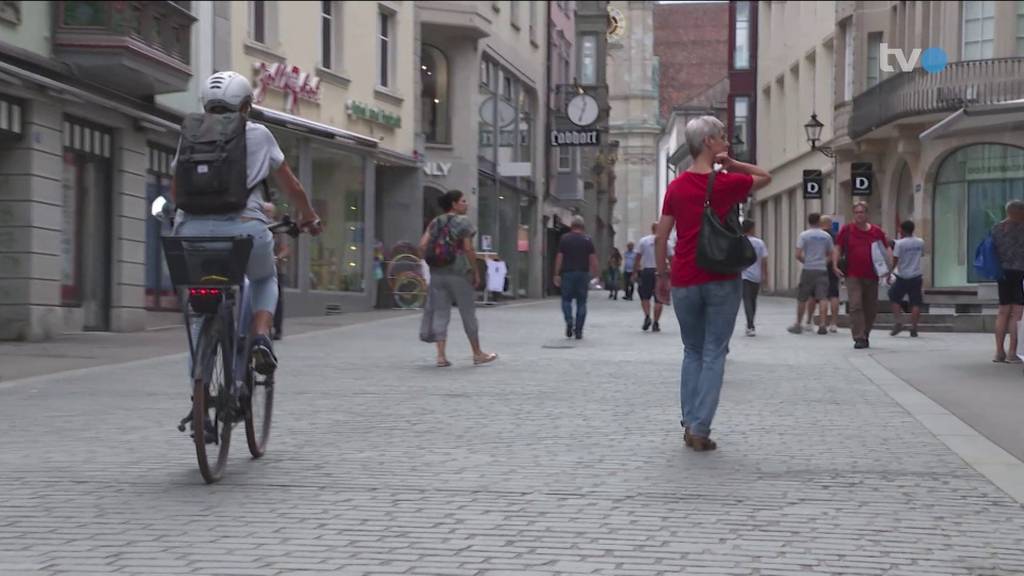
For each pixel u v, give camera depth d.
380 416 10.45
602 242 76.50
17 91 18.00
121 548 5.82
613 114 109.69
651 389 12.59
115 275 21.53
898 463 8.26
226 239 7.10
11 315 18.66
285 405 11.19
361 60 32.47
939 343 19.86
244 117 7.59
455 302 15.33
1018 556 5.82
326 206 30.50
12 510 6.66
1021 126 14.98
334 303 30.66
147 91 21.78
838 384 13.11
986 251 15.22
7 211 18.64
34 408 10.90
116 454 8.47
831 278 22.69
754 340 20.52
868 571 5.50
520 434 9.44
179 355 16.52
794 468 8.05
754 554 5.78
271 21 27.88
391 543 5.92
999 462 8.30
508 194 45.97
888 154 38.50
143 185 22.38
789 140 53.06
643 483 7.49
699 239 8.59
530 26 48.88
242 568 5.45
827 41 45.59
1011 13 33.72
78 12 19.31
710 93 100.12
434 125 38.91
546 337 20.83
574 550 5.82
